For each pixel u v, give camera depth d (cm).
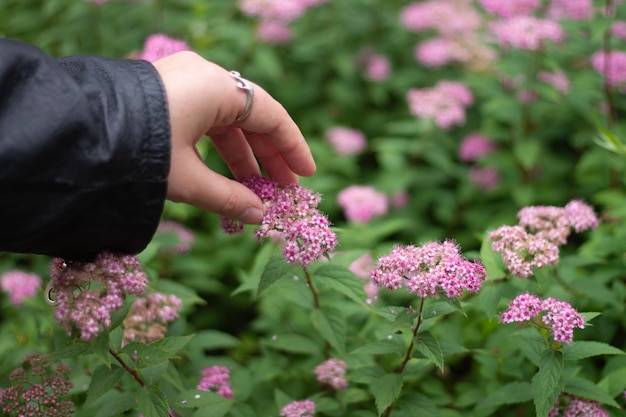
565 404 73
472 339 88
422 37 162
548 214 80
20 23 149
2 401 70
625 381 75
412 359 74
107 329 63
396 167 129
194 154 63
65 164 56
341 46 155
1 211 56
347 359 79
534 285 78
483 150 131
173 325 82
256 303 113
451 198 131
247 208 65
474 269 65
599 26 106
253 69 141
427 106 129
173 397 74
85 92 58
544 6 133
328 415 80
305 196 67
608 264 88
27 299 84
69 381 72
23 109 56
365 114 154
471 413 80
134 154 58
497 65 120
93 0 134
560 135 126
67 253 62
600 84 119
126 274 62
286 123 66
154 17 143
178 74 62
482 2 128
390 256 67
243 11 142
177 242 102
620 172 114
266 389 85
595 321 83
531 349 74
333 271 75
